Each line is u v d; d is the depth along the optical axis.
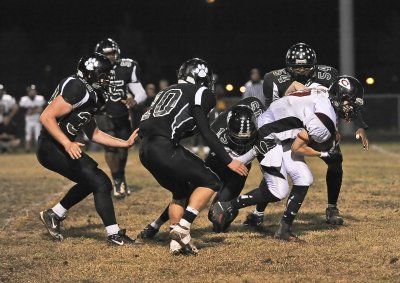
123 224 14.73
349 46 48.06
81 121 12.44
